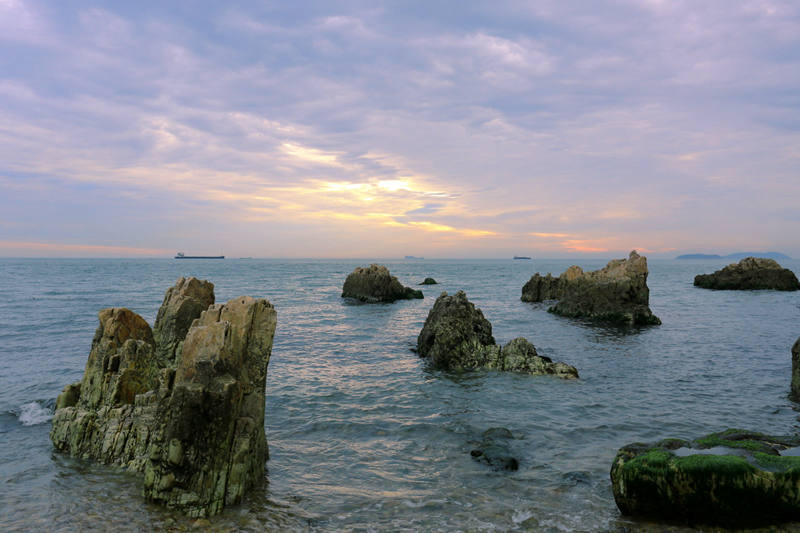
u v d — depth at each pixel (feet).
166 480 28.32
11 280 273.33
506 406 49.49
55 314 120.37
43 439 39.99
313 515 27.73
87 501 29.14
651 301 175.83
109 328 42.60
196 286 57.00
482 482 32.22
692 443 29.40
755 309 145.89
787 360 71.31
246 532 25.90
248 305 33.55
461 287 270.05
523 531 25.88
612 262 138.00
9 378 59.21
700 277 273.95
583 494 30.19
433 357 70.85
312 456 36.65
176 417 27.76
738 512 23.91
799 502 22.66
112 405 38.24
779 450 28.14
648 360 72.59
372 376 62.49
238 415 30.19
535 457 36.37
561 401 51.31
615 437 40.57
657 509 26.25
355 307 158.30
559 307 134.62
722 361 71.05
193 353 29.68
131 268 526.57
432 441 39.96
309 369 65.82
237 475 28.94
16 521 26.86
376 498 29.96
